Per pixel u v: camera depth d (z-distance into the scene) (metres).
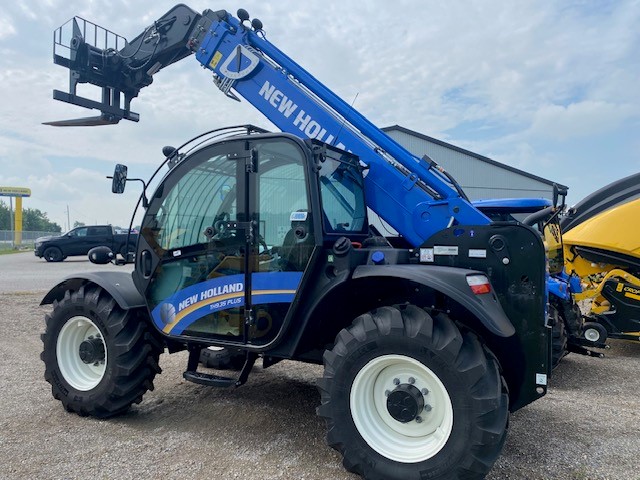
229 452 3.31
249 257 3.44
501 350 3.13
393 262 3.28
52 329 4.10
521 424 3.86
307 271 3.19
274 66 4.30
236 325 3.50
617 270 6.55
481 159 22.20
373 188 3.86
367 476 2.87
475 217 3.48
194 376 3.66
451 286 2.85
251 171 3.29
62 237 21.39
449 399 2.72
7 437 3.55
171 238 3.78
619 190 7.18
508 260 3.06
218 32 4.50
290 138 3.30
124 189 3.96
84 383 4.01
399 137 21.80
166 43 4.84
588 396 4.65
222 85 4.50
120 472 3.02
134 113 5.32
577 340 5.95
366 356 2.92
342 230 3.58
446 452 2.70
